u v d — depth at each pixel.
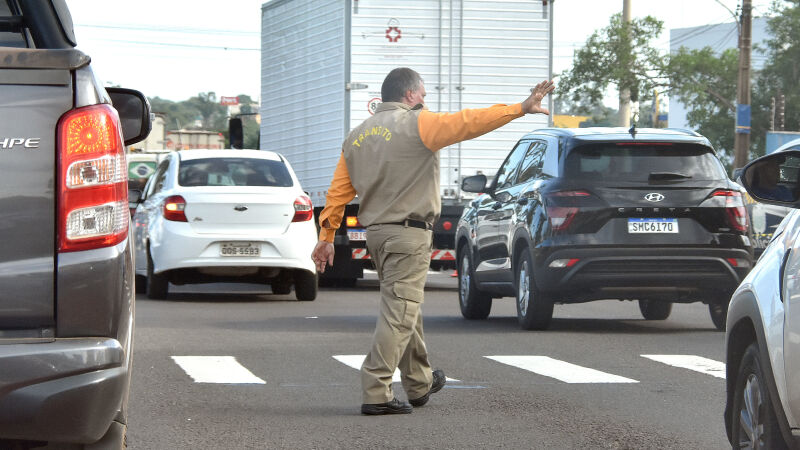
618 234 22.56
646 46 96.81
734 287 22.94
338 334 23.22
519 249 24.27
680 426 13.54
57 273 7.93
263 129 44.94
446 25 38.25
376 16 38.16
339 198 14.84
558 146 23.52
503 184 26.47
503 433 13.11
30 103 7.96
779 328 9.06
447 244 39.56
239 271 30.55
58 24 9.57
